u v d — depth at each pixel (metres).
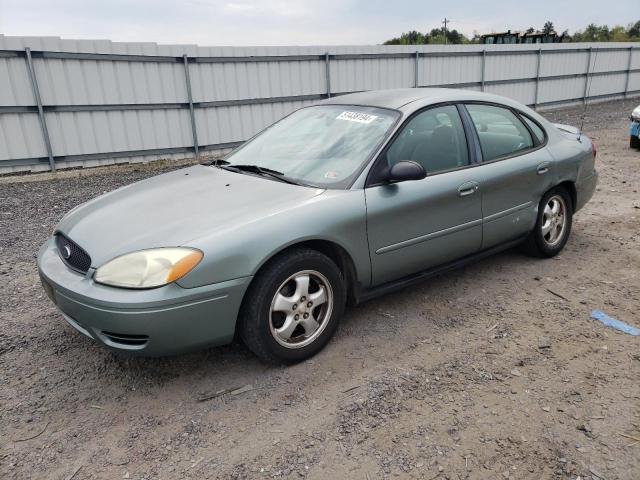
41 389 2.83
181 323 2.55
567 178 4.50
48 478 2.20
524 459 2.25
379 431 2.44
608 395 2.67
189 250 2.56
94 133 10.57
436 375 2.88
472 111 3.95
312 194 3.05
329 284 3.04
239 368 2.99
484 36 24.30
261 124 12.84
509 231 4.11
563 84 20.66
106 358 3.13
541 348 3.14
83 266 2.75
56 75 9.90
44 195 8.10
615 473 2.16
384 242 3.25
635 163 9.20
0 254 5.19
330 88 13.82
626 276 4.21
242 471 2.21
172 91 11.34
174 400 2.72
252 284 2.75
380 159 3.27
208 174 3.64
